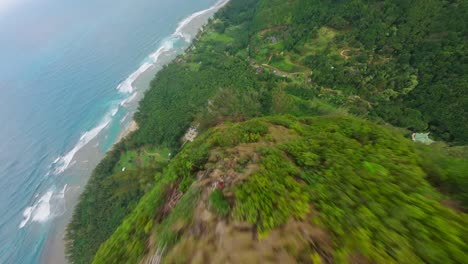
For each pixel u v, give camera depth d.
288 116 21.56
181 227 9.32
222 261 7.52
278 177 10.13
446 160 11.41
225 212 8.91
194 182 12.22
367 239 7.03
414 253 6.55
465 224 7.25
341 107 46.22
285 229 7.87
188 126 54.28
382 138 14.61
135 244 10.36
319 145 13.52
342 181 9.84
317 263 6.80
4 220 47.91
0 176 55.66
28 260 42.12
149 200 12.87
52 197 49.91
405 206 8.10
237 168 11.52
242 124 20.11
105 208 43.28
